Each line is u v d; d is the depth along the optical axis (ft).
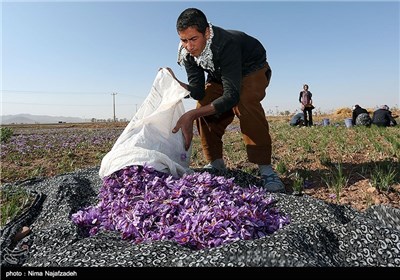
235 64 10.65
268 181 11.66
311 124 49.60
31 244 7.55
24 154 24.91
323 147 20.53
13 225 8.71
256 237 7.44
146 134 11.23
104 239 7.39
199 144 27.37
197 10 10.21
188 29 10.09
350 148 19.43
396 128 33.14
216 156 13.74
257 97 11.53
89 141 35.83
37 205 10.51
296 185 11.80
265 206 8.76
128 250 6.48
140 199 8.98
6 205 10.64
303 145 21.13
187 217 7.68
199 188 8.84
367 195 10.73
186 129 10.52
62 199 10.57
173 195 8.61
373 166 14.46
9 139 37.37
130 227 7.67
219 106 10.46
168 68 12.44
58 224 8.81
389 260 6.28
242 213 7.67
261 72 11.76
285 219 8.24
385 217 7.64
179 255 6.20
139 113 12.14
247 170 15.14
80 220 8.50
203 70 12.59
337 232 7.05
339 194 11.19
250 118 11.51
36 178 14.38
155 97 12.26
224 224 7.19
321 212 8.38
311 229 6.97
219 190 9.12
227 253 5.91
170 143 11.71
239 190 9.37
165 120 11.81
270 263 5.61
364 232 6.77
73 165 20.02
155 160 10.28
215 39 10.53
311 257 5.92
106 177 10.21
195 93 12.32
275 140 27.71
